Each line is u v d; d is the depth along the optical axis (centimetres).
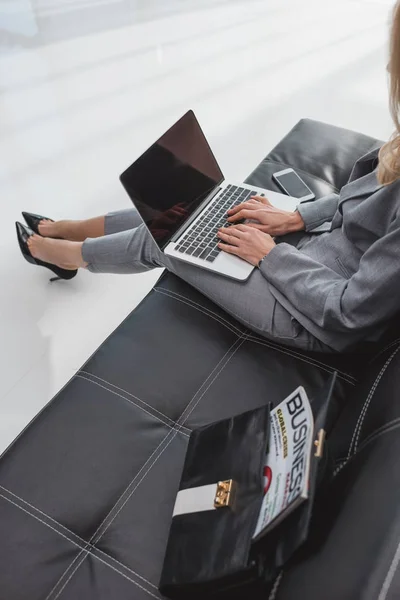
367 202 102
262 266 112
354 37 305
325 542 63
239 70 280
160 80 274
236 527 74
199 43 303
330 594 55
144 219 117
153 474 92
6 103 260
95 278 178
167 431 98
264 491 75
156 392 103
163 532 85
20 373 153
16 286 175
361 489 65
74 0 347
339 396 102
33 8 336
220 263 117
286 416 80
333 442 89
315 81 269
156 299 122
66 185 215
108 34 312
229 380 105
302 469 66
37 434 97
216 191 139
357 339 102
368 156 117
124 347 111
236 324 117
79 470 92
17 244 189
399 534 55
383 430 74
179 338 112
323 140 160
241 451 83
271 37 308
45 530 85
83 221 165
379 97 256
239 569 68
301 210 126
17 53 296
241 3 344
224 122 244
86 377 106
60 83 273
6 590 79
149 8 339
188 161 133
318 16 328
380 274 90
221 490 79
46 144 236
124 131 241
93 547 84
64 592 78
